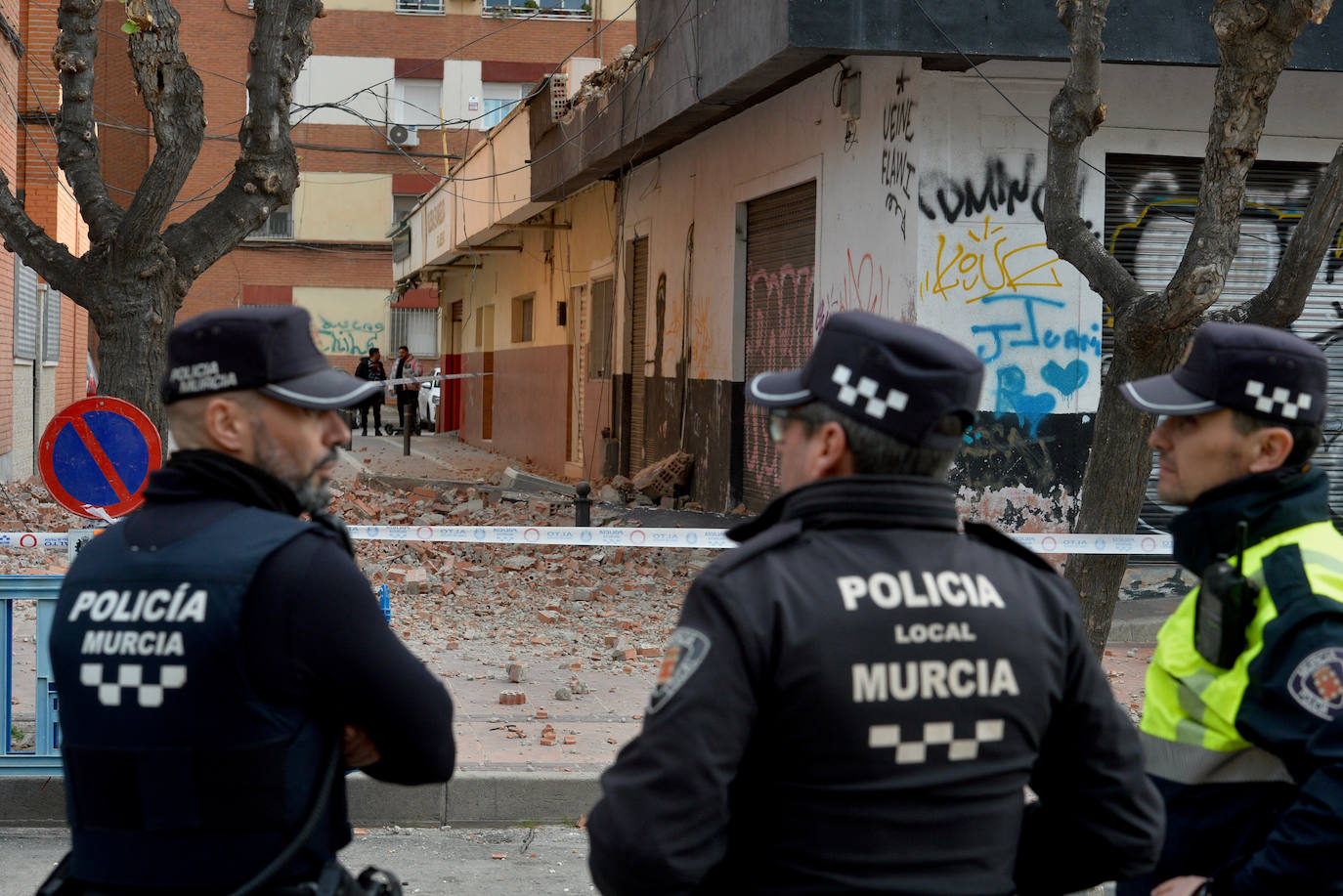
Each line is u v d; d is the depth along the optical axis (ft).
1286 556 8.07
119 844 7.11
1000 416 35.06
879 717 6.65
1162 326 22.48
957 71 34.35
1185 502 8.80
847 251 38.37
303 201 138.62
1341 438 37.04
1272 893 7.59
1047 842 7.50
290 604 7.16
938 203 34.50
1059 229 24.00
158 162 24.91
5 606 19.63
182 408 7.75
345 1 134.10
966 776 6.78
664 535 28.04
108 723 7.15
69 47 25.88
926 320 34.53
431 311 142.41
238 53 131.95
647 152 54.39
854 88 37.32
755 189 45.19
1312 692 7.68
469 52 134.82
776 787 6.70
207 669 7.06
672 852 6.38
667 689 6.63
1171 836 8.55
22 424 60.39
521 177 64.03
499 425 89.86
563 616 33.32
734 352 47.11
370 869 8.34
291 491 7.74
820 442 7.19
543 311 77.10
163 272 25.43
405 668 7.37
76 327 81.25
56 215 62.80
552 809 20.48
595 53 134.82
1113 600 23.62
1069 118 23.58
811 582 6.81
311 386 7.68
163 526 7.52
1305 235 21.86
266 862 7.05
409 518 47.50
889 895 6.59
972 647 6.88
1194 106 35.63
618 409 61.00
